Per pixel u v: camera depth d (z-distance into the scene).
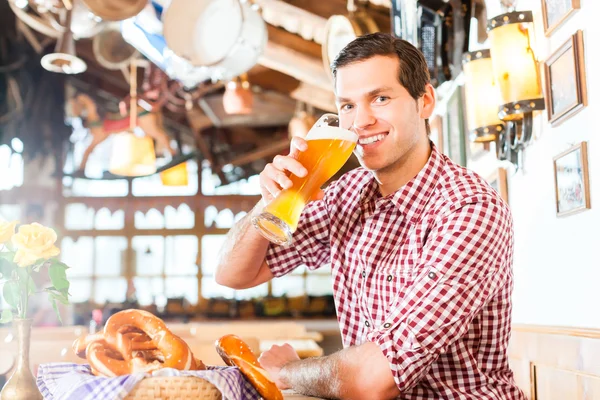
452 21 2.81
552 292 1.95
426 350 1.20
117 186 10.91
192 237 10.89
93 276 10.74
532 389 2.00
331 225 1.55
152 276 10.81
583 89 1.69
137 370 1.02
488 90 2.28
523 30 2.04
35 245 1.26
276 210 1.18
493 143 2.49
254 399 1.12
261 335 4.79
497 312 1.34
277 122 7.68
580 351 1.66
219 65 3.56
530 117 2.04
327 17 4.07
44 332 3.66
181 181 8.04
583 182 1.67
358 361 1.22
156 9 3.83
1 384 2.41
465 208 1.31
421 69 1.37
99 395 0.93
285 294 10.55
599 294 1.62
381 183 1.44
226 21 3.32
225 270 1.63
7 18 5.65
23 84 6.66
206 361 3.14
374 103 1.34
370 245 1.44
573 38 1.71
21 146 7.38
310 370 1.33
